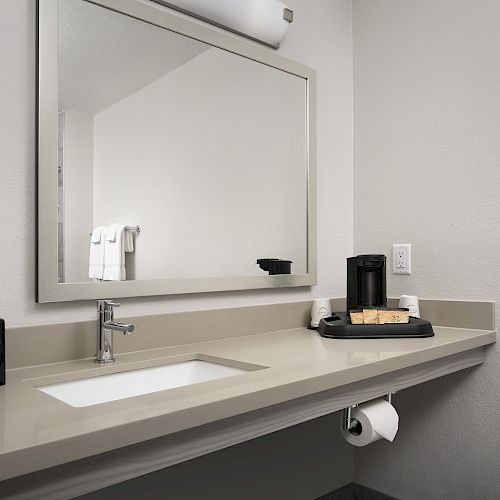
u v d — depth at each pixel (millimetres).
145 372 1285
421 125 1896
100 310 1245
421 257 1893
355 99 2096
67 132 1271
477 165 1754
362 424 1318
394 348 1416
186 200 1521
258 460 1749
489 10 1729
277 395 1000
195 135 1545
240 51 1661
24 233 1216
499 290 1701
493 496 1706
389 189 1987
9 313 1190
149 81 1438
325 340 1567
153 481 1485
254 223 1705
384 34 2006
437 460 1848
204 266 1559
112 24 1361
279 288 1807
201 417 874
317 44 1950
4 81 1187
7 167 1191
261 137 1733
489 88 1726
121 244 1370
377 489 2014
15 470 670
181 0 1484
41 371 1163
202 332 1540
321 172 1964
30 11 1229
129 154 1391
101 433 752
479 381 1750
